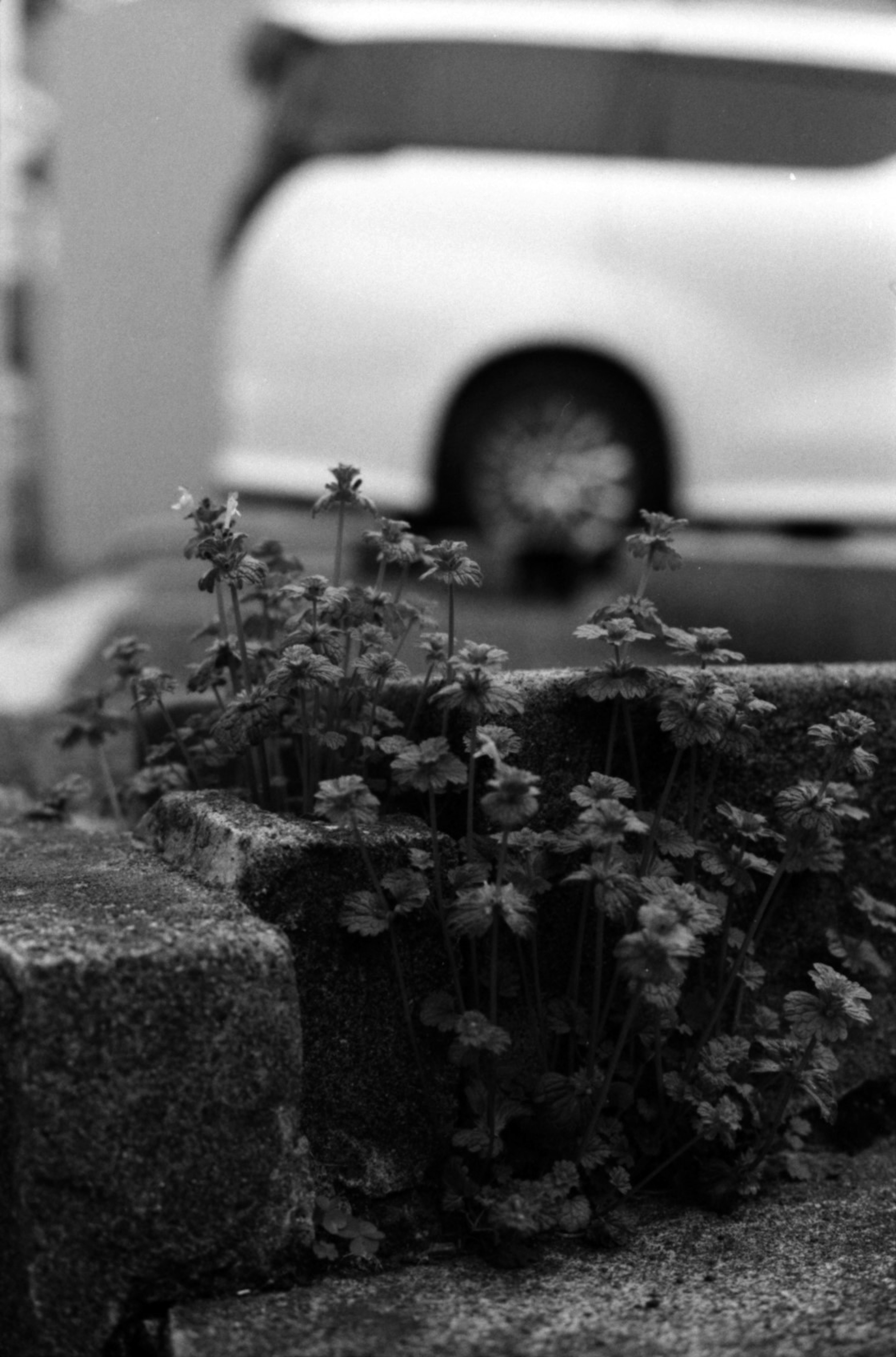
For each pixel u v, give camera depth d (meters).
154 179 13.25
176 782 3.50
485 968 2.99
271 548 3.51
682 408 7.74
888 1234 2.96
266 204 7.71
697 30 7.80
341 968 2.87
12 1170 2.56
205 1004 2.58
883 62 7.85
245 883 2.83
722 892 3.24
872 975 3.39
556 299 7.64
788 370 7.76
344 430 7.64
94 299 13.41
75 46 13.04
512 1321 2.63
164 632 6.18
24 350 13.67
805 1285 2.77
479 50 7.74
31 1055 2.50
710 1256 2.88
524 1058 3.07
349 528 8.52
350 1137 2.88
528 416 7.75
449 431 7.72
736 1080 3.04
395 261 7.62
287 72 7.88
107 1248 2.55
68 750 4.11
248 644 3.41
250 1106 2.62
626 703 3.06
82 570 13.45
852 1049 3.41
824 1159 3.31
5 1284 2.59
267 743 3.36
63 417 13.53
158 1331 2.57
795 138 7.82
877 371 7.81
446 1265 2.83
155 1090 2.56
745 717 3.03
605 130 7.76
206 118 13.14
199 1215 2.60
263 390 7.64
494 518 7.79
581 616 7.39
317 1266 2.73
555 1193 2.84
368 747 3.10
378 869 2.89
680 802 3.24
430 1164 2.92
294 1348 2.52
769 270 7.73
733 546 8.60
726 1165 3.03
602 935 3.06
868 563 8.58
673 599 7.86
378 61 7.73
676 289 7.71
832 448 7.81
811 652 6.94
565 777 3.14
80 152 13.20
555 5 7.87
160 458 13.55
